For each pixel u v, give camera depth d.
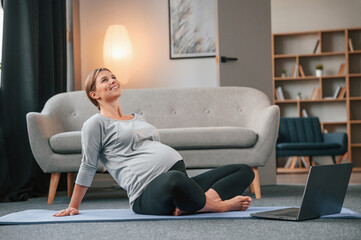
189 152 3.36
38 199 3.76
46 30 4.23
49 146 3.35
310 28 8.56
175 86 5.05
